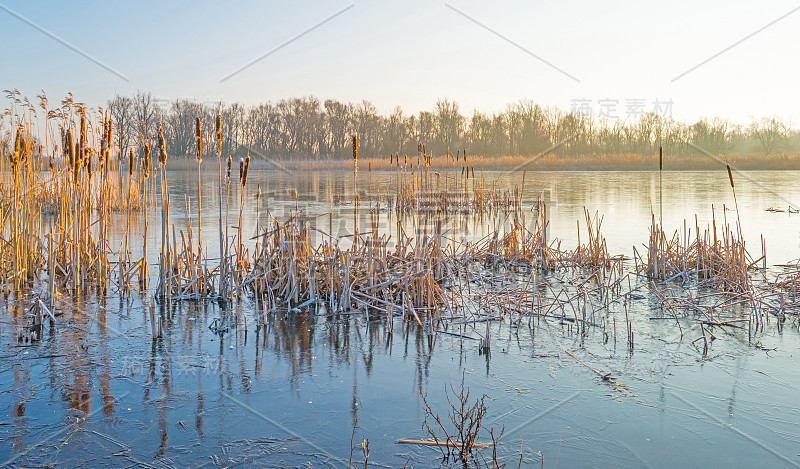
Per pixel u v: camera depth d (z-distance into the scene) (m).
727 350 6.03
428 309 7.40
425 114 64.69
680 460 3.94
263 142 68.75
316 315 7.25
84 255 8.76
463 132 65.19
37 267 9.00
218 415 4.54
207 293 8.09
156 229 13.77
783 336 6.46
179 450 4.02
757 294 7.88
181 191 27.38
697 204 20.58
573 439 4.22
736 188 28.69
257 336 6.42
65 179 9.38
